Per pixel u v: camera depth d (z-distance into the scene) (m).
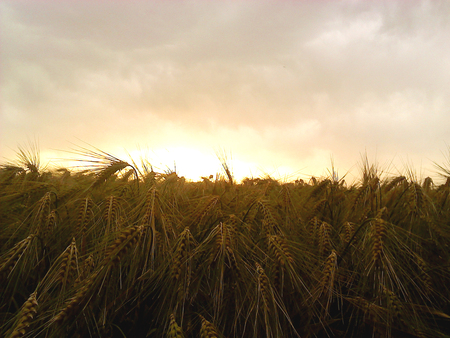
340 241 2.41
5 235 2.10
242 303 1.67
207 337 1.34
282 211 2.69
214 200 2.29
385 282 1.78
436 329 1.79
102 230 2.08
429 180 3.53
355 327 1.96
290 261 1.68
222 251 1.65
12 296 1.59
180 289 1.63
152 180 2.60
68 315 1.25
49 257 1.96
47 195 2.06
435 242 2.29
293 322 1.93
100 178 2.18
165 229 1.94
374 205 2.75
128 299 1.80
